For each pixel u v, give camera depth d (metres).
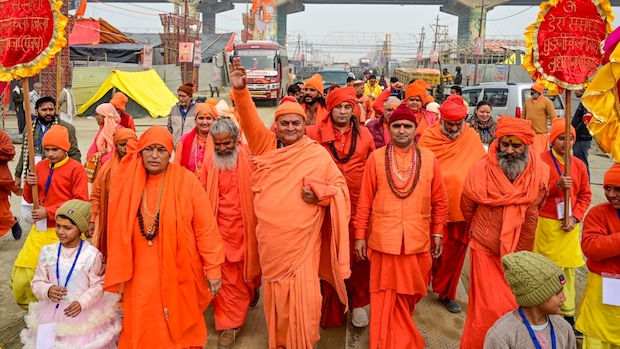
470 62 46.47
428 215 3.89
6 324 4.43
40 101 5.34
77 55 27.14
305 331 3.64
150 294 3.14
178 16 33.84
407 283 3.81
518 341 2.52
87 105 20.62
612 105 3.34
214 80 39.06
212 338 4.31
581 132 8.88
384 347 3.79
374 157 3.92
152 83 23.50
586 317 3.42
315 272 3.71
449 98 4.94
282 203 3.63
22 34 3.91
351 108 4.35
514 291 2.51
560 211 4.16
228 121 4.17
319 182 3.64
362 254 3.92
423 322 4.64
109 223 3.15
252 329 4.49
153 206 3.18
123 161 3.20
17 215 7.45
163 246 3.13
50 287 3.21
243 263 4.21
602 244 3.18
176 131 7.36
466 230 4.71
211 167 4.32
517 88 12.48
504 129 3.55
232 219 4.22
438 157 4.94
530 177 3.59
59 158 4.33
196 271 3.30
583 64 3.91
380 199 3.85
